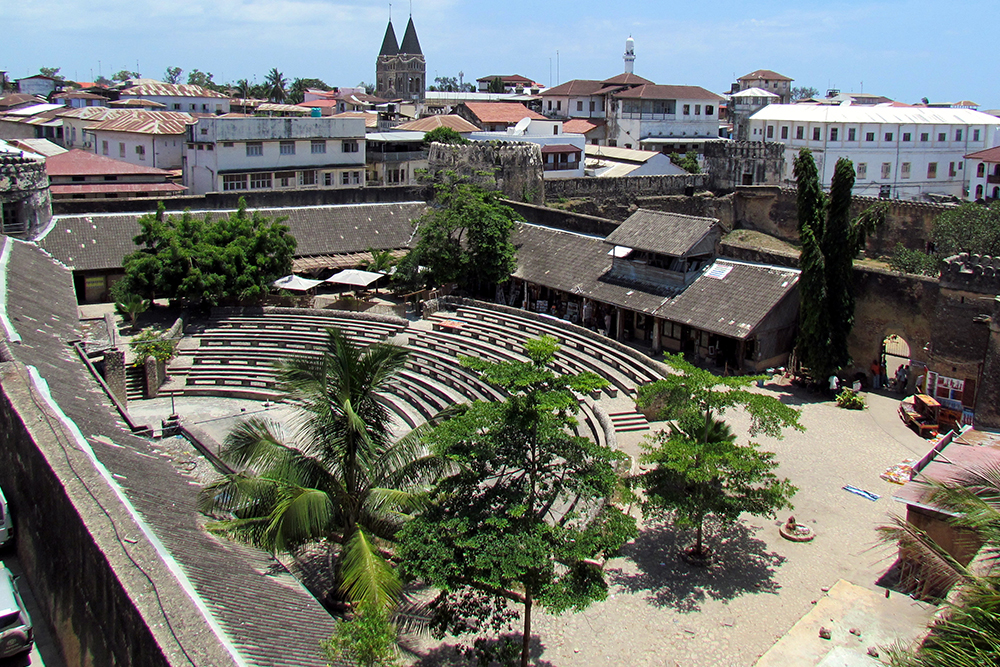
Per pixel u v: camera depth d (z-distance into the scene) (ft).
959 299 116.57
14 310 102.06
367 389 74.74
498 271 169.17
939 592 73.46
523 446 67.15
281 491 68.59
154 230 160.86
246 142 236.84
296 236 189.78
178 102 411.75
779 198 232.73
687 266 145.38
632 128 361.10
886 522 89.61
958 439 93.40
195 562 53.62
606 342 140.15
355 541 65.67
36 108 362.33
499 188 228.84
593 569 67.31
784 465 103.04
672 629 72.90
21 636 56.39
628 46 415.44
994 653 46.62
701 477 76.95
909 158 292.61
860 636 68.69
